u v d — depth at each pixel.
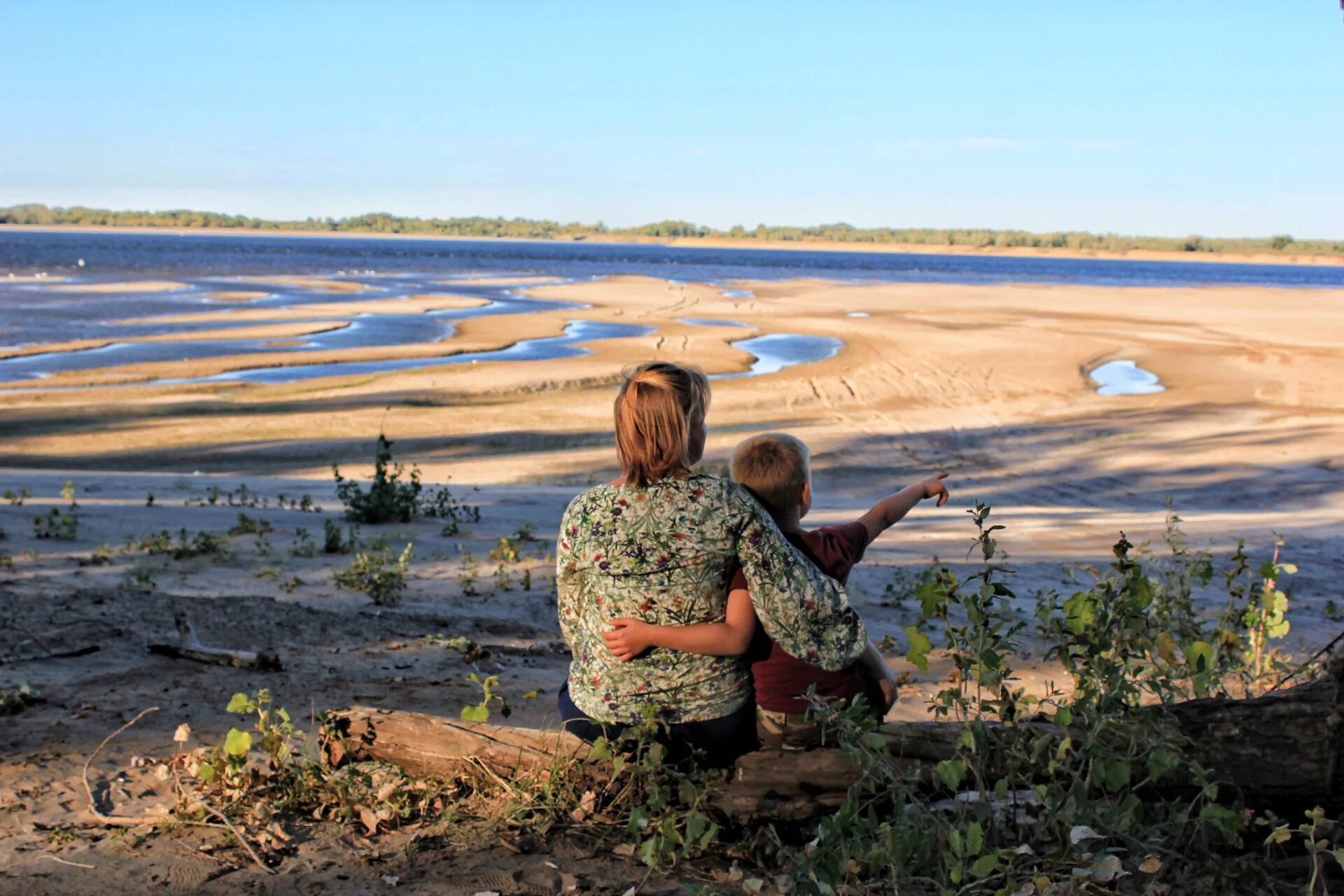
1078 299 76.88
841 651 2.92
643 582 2.91
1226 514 14.80
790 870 2.67
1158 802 2.96
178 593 7.07
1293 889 2.71
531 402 26.84
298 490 15.30
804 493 3.15
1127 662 3.15
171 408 24.88
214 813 3.20
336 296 66.25
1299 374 33.09
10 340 37.47
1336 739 2.84
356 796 3.33
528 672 5.32
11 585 7.00
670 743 3.05
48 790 3.46
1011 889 2.51
